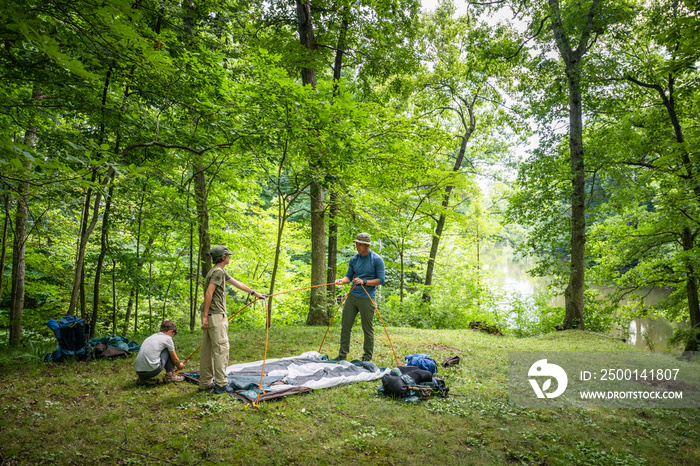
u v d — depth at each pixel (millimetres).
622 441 3736
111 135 6781
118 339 6176
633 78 12844
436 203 15242
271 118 6750
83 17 3084
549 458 3340
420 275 21703
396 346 7566
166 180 7637
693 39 4590
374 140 10375
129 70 5715
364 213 11172
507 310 16031
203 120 6863
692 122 13289
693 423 4234
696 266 12438
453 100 18031
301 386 4777
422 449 3463
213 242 12188
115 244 8648
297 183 8242
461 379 5578
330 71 15594
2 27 2539
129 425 3676
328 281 13188
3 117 5234
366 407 4352
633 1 13109
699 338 11602
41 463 3008
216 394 4531
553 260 14227
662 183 13023
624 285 15906
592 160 13758
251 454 3281
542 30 14227
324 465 3166
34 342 7051
